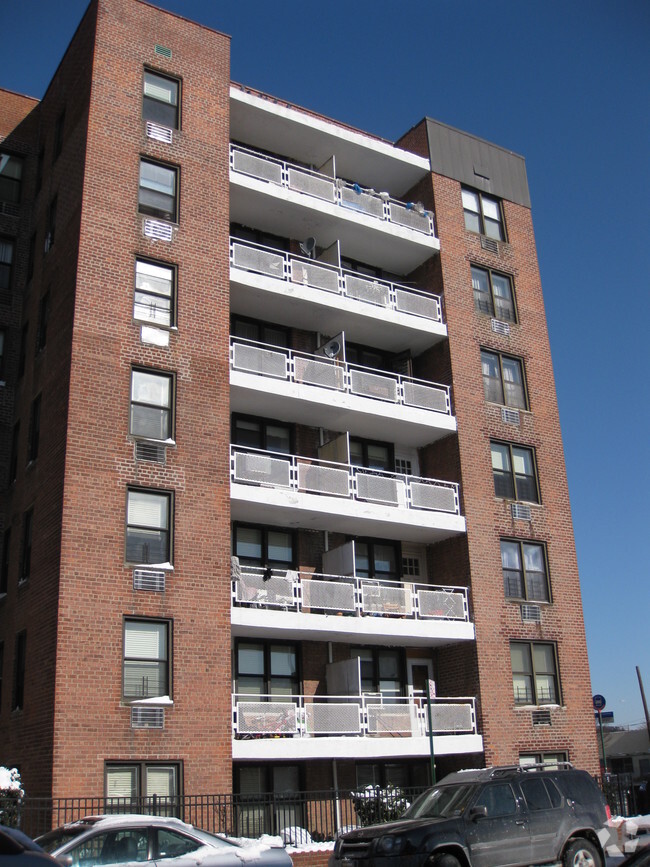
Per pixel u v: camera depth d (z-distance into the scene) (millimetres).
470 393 28781
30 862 6949
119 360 22266
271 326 28234
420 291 29547
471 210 31688
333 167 29109
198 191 25219
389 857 13648
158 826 13008
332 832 23359
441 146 31797
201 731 20422
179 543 21594
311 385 25953
